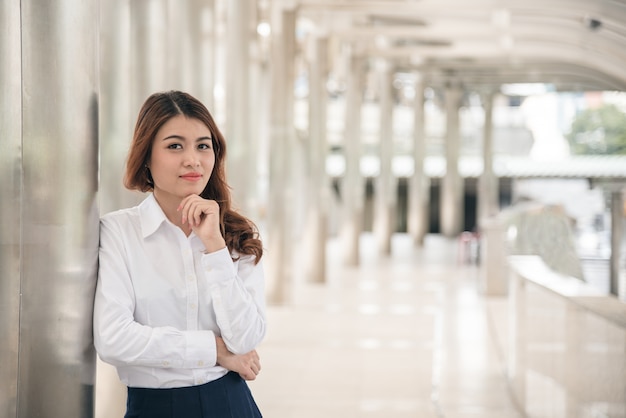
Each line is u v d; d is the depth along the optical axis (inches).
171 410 99.8
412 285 612.7
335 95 1284.4
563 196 1187.3
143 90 229.9
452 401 286.4
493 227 550.9
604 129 1320.1
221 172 107.1
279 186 508.7
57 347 107.0
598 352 185.3
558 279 245.6
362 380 314.7
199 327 102.0
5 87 107.7
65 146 108.0
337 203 1227.2
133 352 97.3
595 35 563.5
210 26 293.3
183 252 101.6
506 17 542.6
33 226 107.7
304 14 551.2
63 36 108.2
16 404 109.0
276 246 505.0
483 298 545.3
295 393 292.5
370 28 610.9
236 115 430.9
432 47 725.9
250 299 102.3
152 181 105.7
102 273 101.3
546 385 237.0
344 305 508.4
